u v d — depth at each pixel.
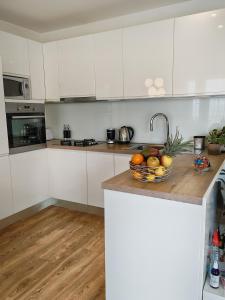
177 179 1.54
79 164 3.13
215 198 1.89
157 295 1.45
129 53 2.78
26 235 2.68
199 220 1.25
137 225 1.44
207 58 2.39
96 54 2.99
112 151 2.84
